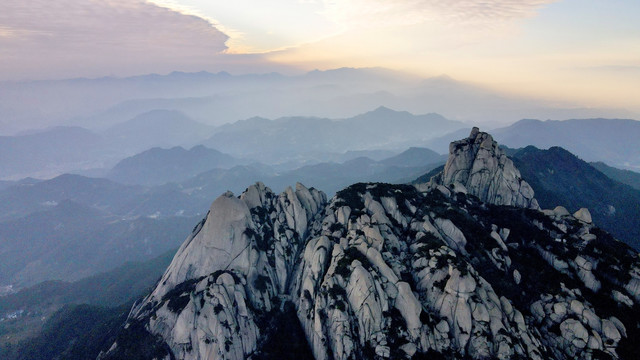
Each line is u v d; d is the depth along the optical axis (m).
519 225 94.06
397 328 66.69
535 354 63.31
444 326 66.44
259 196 100.19
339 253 78.44
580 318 68.75
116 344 75.69
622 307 73.00
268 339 75.31
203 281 77.69
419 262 76.94
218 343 69.75
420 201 98.50
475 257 81.69
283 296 86.38
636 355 63.84
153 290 95.88
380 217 90.56
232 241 85.88
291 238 95.75
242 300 76.06
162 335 73.88
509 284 76.94
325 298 72.19
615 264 79.19
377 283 70.50
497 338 63.94
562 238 89.25
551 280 77.38
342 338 67.00
